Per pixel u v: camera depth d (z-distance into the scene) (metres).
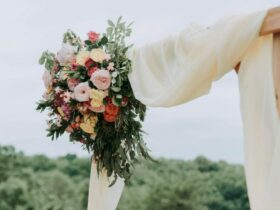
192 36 2.86
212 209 23.88
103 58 3.31
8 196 21.92
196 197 23.88
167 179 24.06
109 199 3.47
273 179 2.31
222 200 23.92
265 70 2.48
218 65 2.63
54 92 3.44
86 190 22.75
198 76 2.74
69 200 22.61
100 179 3.46
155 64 3.16
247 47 2.55
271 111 2.42
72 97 3.32
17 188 22.00
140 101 3.14
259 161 2.44
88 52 3.34
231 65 2.62
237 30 2.55
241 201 23.73
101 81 3.26
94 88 3.32
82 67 3.33
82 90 3.28
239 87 2.59
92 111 3.35
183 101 2.87
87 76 3.35
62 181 22.64
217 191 24.02
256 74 2.51
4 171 22.09
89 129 3.35
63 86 3.41
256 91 2.50
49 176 22.61
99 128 3.37
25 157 22.67
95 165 3.49
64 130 3.47
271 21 2.48
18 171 22.31
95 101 3.27
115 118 3.33
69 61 3.39
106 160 3.39
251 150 2.46
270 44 2.51
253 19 2.52
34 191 22.28
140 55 3.22
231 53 2.57
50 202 22.38
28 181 22.30
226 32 2.58
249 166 2.45
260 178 2.43
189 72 2.75
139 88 3.17
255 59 2.54
